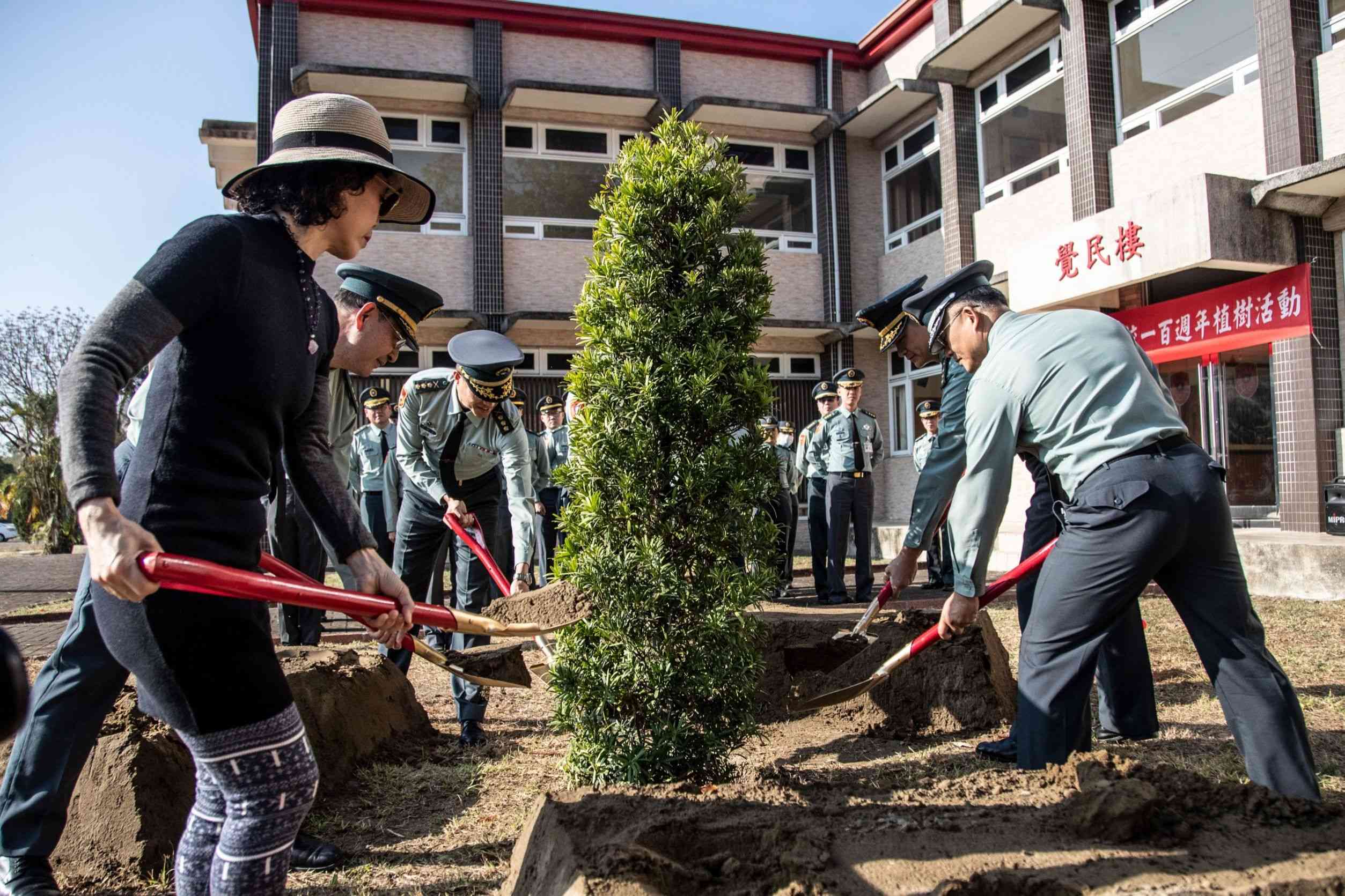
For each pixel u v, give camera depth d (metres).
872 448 9.48
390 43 15.27
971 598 3.30
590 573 3.27
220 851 1.90
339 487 2.33
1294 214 9.70
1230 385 11.00
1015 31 13.49
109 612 1.85
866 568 9.48
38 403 25.09
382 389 8.91
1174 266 9.84
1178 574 2.98
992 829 2.34
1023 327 3.23
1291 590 8.40
